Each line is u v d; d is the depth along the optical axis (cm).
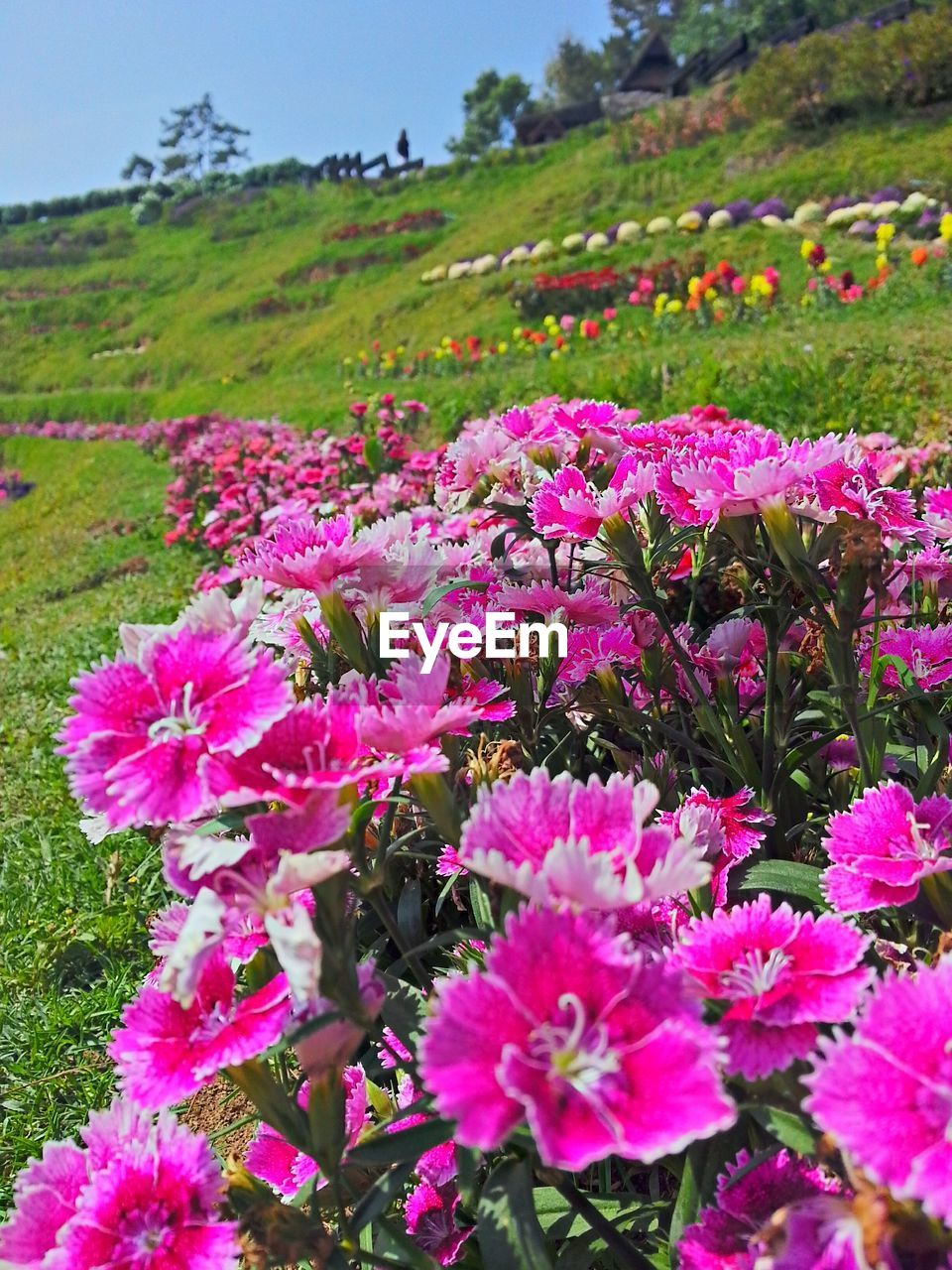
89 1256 112
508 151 4284
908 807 133
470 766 148
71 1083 272
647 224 2509
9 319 4512
